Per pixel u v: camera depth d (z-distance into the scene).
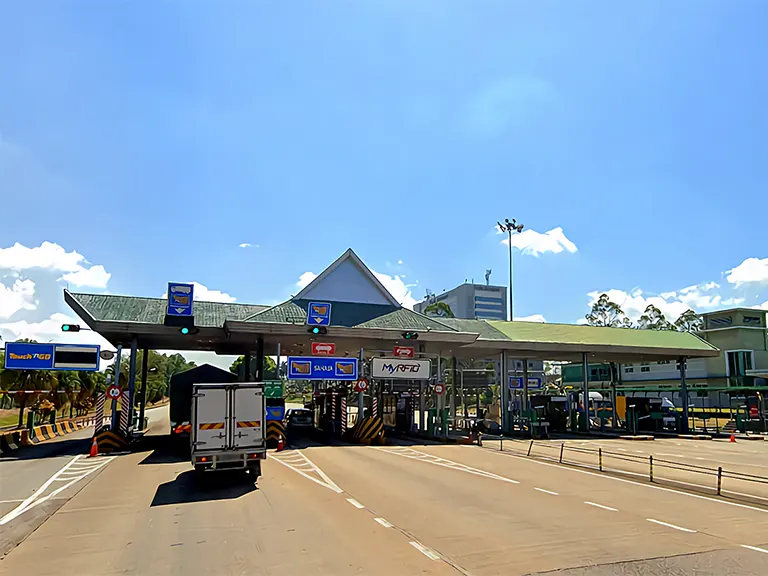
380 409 33.19
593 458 21.00
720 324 56.16
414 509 10.84
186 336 29.98
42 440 29.92
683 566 7.14
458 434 33.00
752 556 7.61
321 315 27.84
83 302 27.44
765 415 38.84
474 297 138.25
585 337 37.47
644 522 9.76
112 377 30.41
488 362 49.50
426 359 29.34
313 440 29.17
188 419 23.91
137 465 18.70
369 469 17.14
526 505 11.30
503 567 7.06
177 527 9.52
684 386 39.72
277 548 8.02
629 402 39.97
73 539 8.88
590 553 7.73
